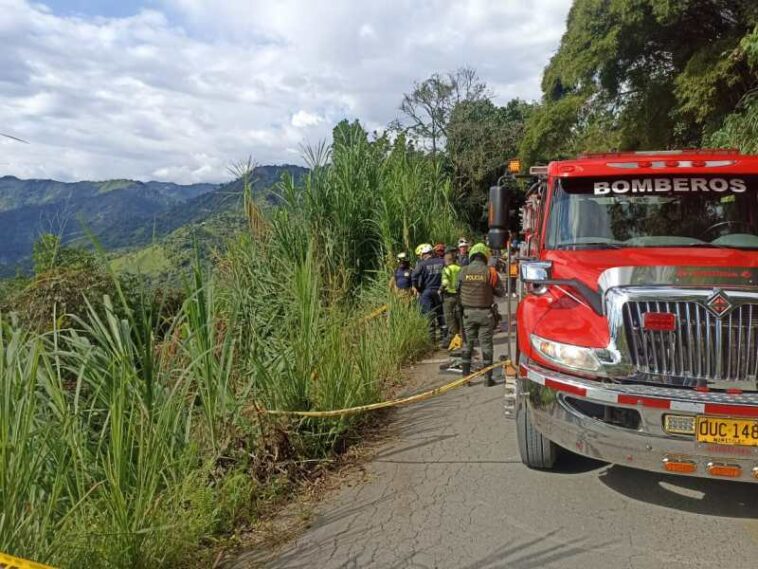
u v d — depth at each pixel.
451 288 10.02
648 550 3.60
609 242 5.05
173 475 3.92
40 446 3.27
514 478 4.68
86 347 4.02
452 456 5.21
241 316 5.79
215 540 3.83
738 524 3.89
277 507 4.45
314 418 5.33
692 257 4.54
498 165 34.69
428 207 13.69
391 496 4.50
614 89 16.44
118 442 3.52
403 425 6.14
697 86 12.49
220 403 4.70
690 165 5.09
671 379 3.76
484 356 7.86
